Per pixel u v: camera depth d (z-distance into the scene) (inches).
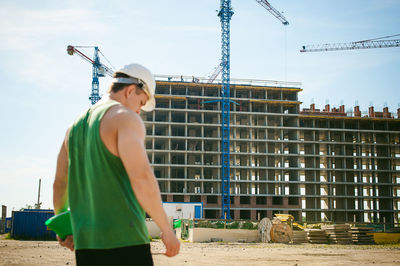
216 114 4015.8
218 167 3799.2
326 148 4200.3
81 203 65.7
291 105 4143.7
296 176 3949.3
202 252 636.1
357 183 4077.3
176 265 418.6
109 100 71.3
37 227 1083.9
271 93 4202.8
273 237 1093.1
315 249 762.8
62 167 73.1
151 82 76.4
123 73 74.3
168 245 62.2
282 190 3855.8
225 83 4013.3
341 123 4301.2
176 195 3882.9
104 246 61.4
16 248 655.1
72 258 473.7
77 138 68.0
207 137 3887.8
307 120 4212.6
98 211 62.7
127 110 66.2
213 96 4104.3
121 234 61.9
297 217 3882.9
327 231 1123.3
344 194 4069.9
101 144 63.6
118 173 64.0
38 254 532.1
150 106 78.0
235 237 1144.8
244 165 3973.9
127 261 61.7
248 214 3863.2
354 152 4261.8
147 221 1255.5
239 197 3718.0
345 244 1066.1
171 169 3912.4
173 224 1465.3
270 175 3944.4
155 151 3700.8
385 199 4224.9
